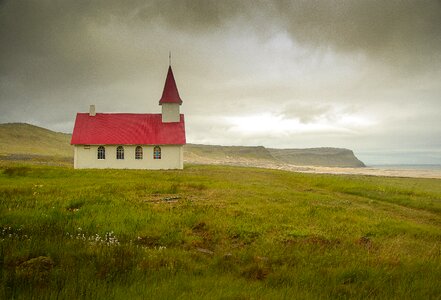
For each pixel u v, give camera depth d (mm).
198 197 24469
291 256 10922
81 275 7637
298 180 43719
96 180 34500
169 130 63906
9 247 9219
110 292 6867
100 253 9289
